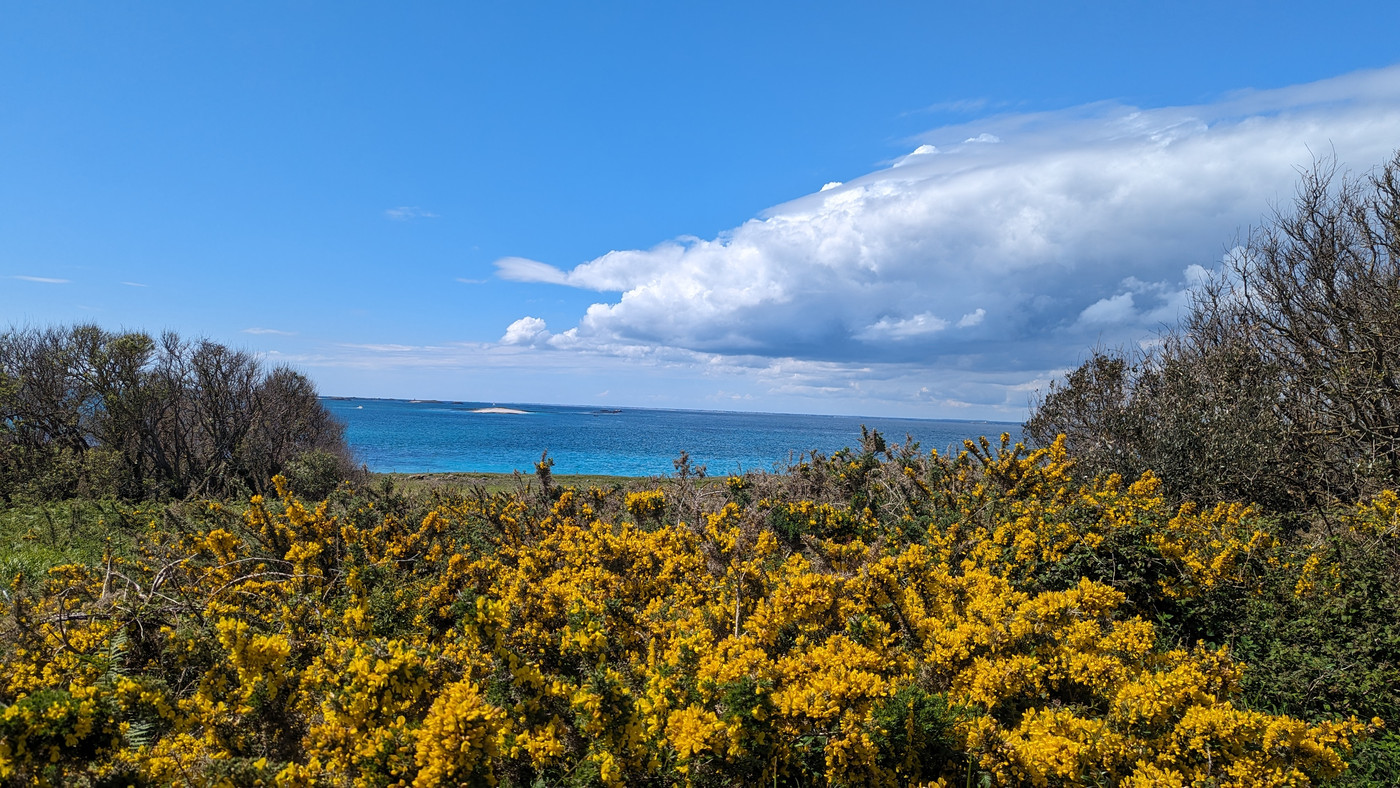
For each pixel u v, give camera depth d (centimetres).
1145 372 1091
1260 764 290
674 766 295
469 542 684
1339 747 321
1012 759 288
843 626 395
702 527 750
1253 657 449
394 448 4778
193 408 1892
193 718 277
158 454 1756
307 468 1736
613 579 505
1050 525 574
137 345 1745
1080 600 391
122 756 237
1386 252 891
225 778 236
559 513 780
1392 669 399
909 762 287
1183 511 647
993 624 375
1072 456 1077
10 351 1841
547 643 356
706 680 307
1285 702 408
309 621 406
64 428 1853
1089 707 344
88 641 343
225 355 1959
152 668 330
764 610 397
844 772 286
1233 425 872
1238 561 529
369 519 768
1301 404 908
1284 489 846
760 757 290
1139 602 527
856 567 558
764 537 575
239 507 936
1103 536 545
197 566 503
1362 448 821
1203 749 294
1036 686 352
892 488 835
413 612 445
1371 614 438
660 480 1008
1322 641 441
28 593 493
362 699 271
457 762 238
